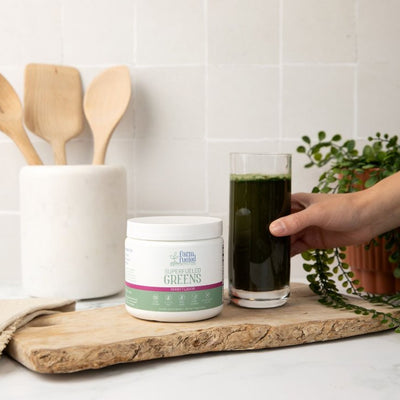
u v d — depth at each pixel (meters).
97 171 0.87
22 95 1.02
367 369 0.58
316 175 1.01
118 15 1.00
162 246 0.65
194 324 0.65
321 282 0.82
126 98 0.97
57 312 0.72
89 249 0.87
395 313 0.71
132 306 0.67
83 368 0.57
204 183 1.02
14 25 1.01
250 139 1.01
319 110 1.00
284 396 0.52
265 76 1.00
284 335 0.65
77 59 1.01
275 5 0.99
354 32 0.99
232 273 0.75
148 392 0.53
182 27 1.00
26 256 0.89
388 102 1.00
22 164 1.03
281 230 0.71
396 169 0.82
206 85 1.00
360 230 0.80
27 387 0.55
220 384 0.55
